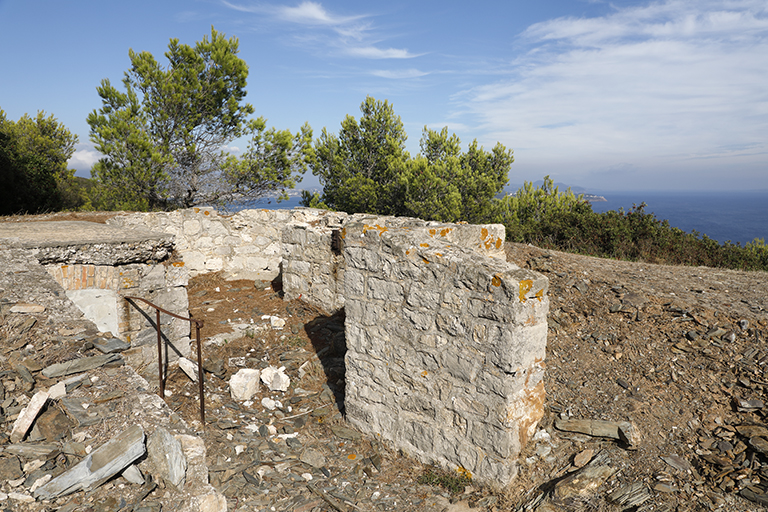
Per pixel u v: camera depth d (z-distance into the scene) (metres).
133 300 4.84
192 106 13.44
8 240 4.26
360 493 3.73
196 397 4.80
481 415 3.73
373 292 4.42
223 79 14.01
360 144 18.06
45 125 20.22
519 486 3.70
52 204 16.81
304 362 5.77
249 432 4.38
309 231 7.45
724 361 4.87
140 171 12.52
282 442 4.32
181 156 13.93
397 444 4.32
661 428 4.16
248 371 5.10
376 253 4.35
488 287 3.59
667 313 5.95
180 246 9.20
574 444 4.10
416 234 4.24
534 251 8.84
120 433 2.39
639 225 11.39
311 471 3.97
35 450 2.27
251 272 9.84
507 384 3.55
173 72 13.11
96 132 12.25
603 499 3.45
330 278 7.16
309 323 6.90
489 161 18.14
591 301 6.59
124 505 2.06
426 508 3.59
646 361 5.15
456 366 3.87
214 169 14.55
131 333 4.86
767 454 3.62
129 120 12.51
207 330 6.60
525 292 3.49
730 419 4.14
